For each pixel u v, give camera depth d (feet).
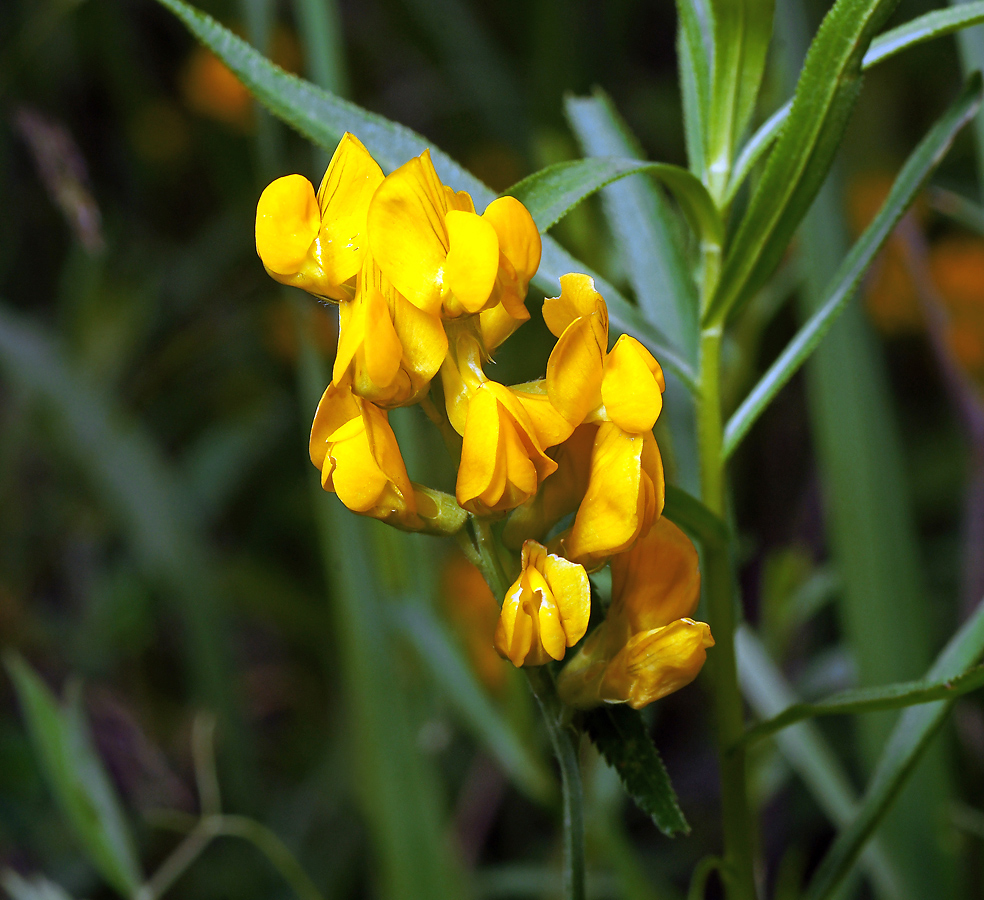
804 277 1.68
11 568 2.83
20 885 1.54
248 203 3.35
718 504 1.27
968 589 1.85
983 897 1.88
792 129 1.22
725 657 1.27
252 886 2.28
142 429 2.69
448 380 1.18
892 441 1.64
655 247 1.33
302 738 2.78
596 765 1.66
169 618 2.86
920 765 1.51
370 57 4.00
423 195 1.16
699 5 1.27
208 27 1.26
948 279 2.95
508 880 1.91
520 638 1.18
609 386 1.17
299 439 3.20
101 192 3.67
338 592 1.67
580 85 3.23
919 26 1.24
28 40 2.64
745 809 1.28
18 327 2.55
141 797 2.23
